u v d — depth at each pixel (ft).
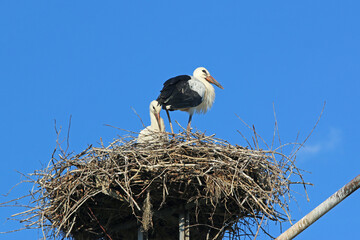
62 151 45.06
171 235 49.37
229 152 44.91
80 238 48.47
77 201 43.93
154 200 45.73
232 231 48.44
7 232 43.34
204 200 45.11
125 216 48.03
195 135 45.68
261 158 45.21
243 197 44.88
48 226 45.47
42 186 44.34
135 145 45.47
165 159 43.91
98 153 44.57
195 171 43.11
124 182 43.04
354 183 26.32
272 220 44.42
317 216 27.99
